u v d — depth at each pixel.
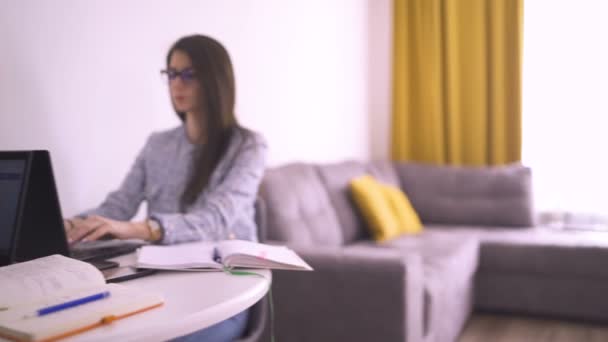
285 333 2.06
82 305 0.89
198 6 2.54
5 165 1.23
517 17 4.23
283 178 2.75
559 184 4.23
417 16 4.48
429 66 4.47
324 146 3.90
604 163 4.12
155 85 2.31
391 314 1.92
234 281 1.13
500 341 2.88
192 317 0.91
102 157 2.08
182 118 1.85
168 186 1.84
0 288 0.92
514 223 3.84
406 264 1.91
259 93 3.07
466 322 3.21
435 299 2.26
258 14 3.04
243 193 1.66
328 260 2.01
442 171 4.09
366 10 4.56
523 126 4.32
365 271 1.95
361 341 1.96
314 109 3.73
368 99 4.66
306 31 3.60
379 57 4.68
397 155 4.59
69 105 1.93
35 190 1.20
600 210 4.14
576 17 4.14
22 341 0.78
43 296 0.93
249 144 1.76
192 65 1.73
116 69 2.12
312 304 2.03
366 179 3.52
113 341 0.81
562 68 4.19
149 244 1.50
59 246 1.22
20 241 1.18
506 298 3.35
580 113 4.16
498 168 4.01
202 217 1.53
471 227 3.88
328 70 3.93
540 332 3.04
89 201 2.04
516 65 4.25
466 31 4.38
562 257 3.20
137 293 0.96
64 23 1.90
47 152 1.20
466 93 4.42
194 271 1.21
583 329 3.10
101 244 1.52
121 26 2.13
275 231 2.51
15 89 1.74
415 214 3.86
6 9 1.70
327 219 3.01
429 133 4.52
